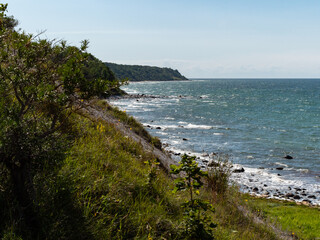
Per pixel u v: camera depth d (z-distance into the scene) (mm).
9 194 3074
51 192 3420
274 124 46219
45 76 3049
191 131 37875
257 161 25453
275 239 6906
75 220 3285
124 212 3832
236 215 6691
